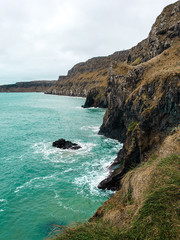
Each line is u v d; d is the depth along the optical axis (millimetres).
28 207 19719
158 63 42906
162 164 6449
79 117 80750
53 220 17859
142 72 40938
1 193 22219
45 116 83875
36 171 28062
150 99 27266
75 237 4453
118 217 5789
